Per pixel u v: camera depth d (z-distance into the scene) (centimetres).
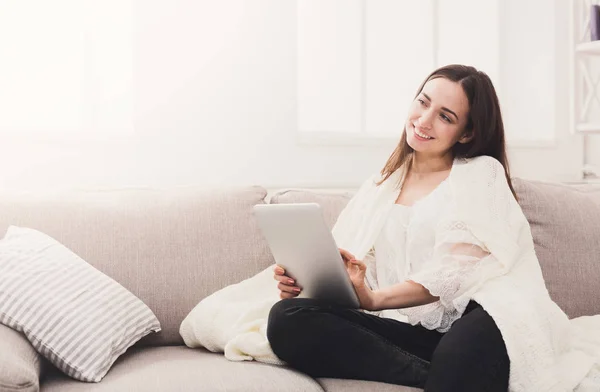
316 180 263
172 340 191
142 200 203
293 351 155
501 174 174
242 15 252
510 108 314
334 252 144
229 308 180
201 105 247
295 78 258
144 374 154
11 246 172
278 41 255
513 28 312
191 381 147
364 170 270
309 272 155
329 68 303
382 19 309
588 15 292
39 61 247
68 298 164
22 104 245
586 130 285
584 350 159
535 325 149
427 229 171
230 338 172
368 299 157
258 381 148
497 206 167
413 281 161
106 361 158
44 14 247
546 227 205
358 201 195
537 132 309
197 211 202
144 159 241
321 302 159
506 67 312
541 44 308
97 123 253
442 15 311
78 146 233
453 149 186
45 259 171
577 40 294
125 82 255
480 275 159
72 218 192
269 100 255
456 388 138
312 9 303
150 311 182
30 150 228
